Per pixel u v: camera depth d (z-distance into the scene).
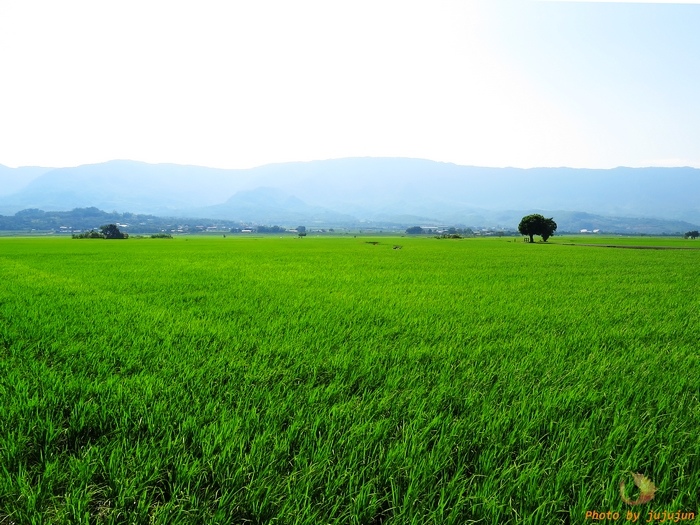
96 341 5.83
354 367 4.88
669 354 5.60
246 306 9.15
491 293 12.16
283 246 58.94
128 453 2.82
